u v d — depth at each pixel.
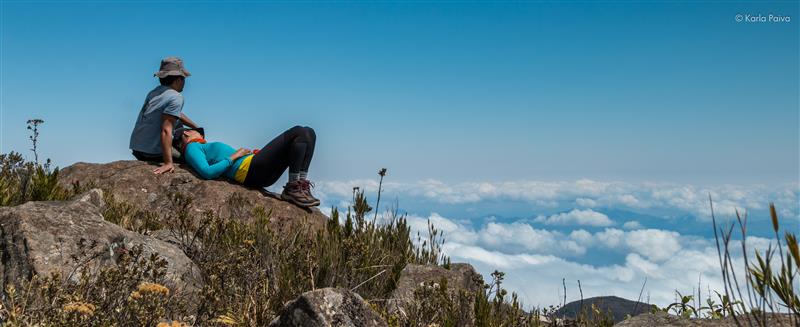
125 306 3.04
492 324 4.38
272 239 5.40
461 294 4.57
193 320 3.66
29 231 4.09
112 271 3.26
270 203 7.45
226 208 7.25
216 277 3.96
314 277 4.91
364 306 3.21
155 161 8.09
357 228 6.27
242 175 7.73
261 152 7.70
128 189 7.41
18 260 3.97
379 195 6.54
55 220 4.29
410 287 5.46
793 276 2.17
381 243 6.21
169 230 5.80
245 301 3.96
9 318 2.77
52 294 3.03
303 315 3.07
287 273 4.54
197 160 7.73
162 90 7.92
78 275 3.95
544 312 4.54
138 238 4.63
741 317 3.16
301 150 7.57
